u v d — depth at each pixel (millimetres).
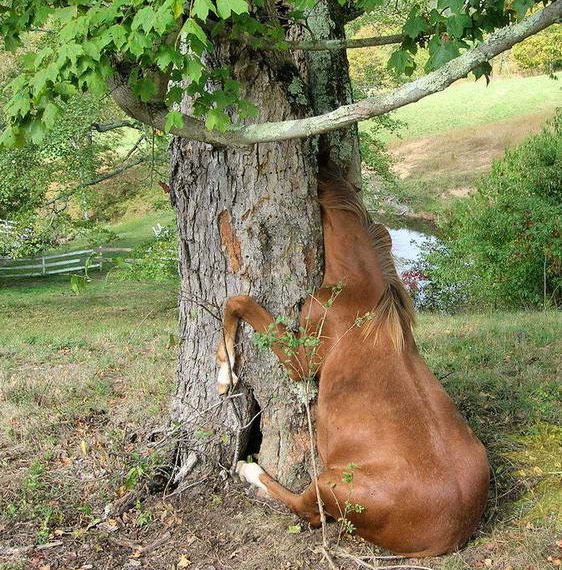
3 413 6496
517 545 4184
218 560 4219
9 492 4941
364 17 11898
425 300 15148
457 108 39000
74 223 14977
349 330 4383
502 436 5473
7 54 13750
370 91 15039
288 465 4820
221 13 2953
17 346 9898
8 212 16781
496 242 13719
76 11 3473
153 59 3467
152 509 4738
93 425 6184
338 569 4070
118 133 16641
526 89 39969
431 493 3938
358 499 3977
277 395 4785
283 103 4477
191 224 4855
